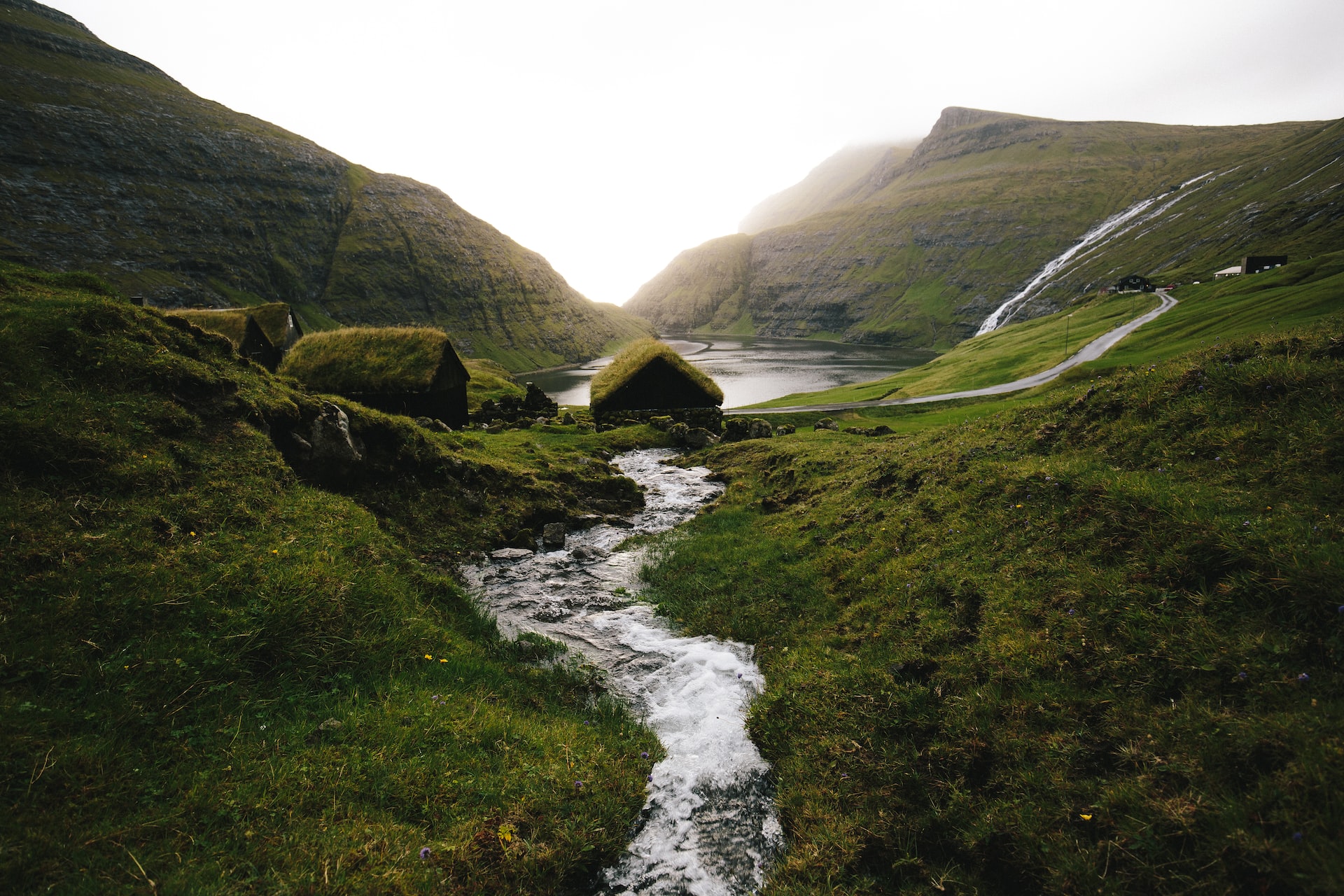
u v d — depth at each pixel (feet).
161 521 31.50
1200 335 232.32
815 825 23.93
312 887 18.13
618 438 121.19
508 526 62.54
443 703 28.35
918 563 38.99
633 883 22.40
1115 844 18.51
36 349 36.76
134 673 23.80
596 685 35.73
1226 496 29.01
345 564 35.58
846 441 100.48
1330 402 31.45
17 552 26.09
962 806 22.22
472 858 20.72
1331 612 21.06
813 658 34.73
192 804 19.98
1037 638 27.17
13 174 612.29
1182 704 21.45
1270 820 16.81
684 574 51.93
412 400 124.16
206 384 42.98
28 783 18.51
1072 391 51.13
